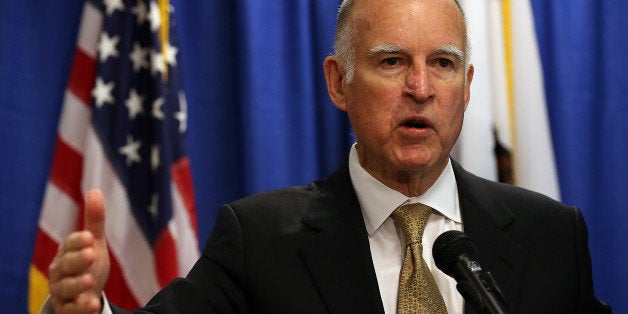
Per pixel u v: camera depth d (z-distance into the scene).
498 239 2.17
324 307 2.05
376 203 2.23
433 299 2.06
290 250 2.15
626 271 4.59
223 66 4.57
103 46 4.29
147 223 4.21
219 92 4.55
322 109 4.62
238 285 2.12
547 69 4.74
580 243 2.23
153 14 4.27
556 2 4.73
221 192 4.51
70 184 4.25
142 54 4.37
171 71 4.29
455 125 2.17
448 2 2.18
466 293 1.73
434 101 2.11
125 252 4.17
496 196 2.31
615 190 4.64
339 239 2.17
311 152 4.48
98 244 1.68
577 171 4.61
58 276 1.61
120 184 4.19
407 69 2.13
